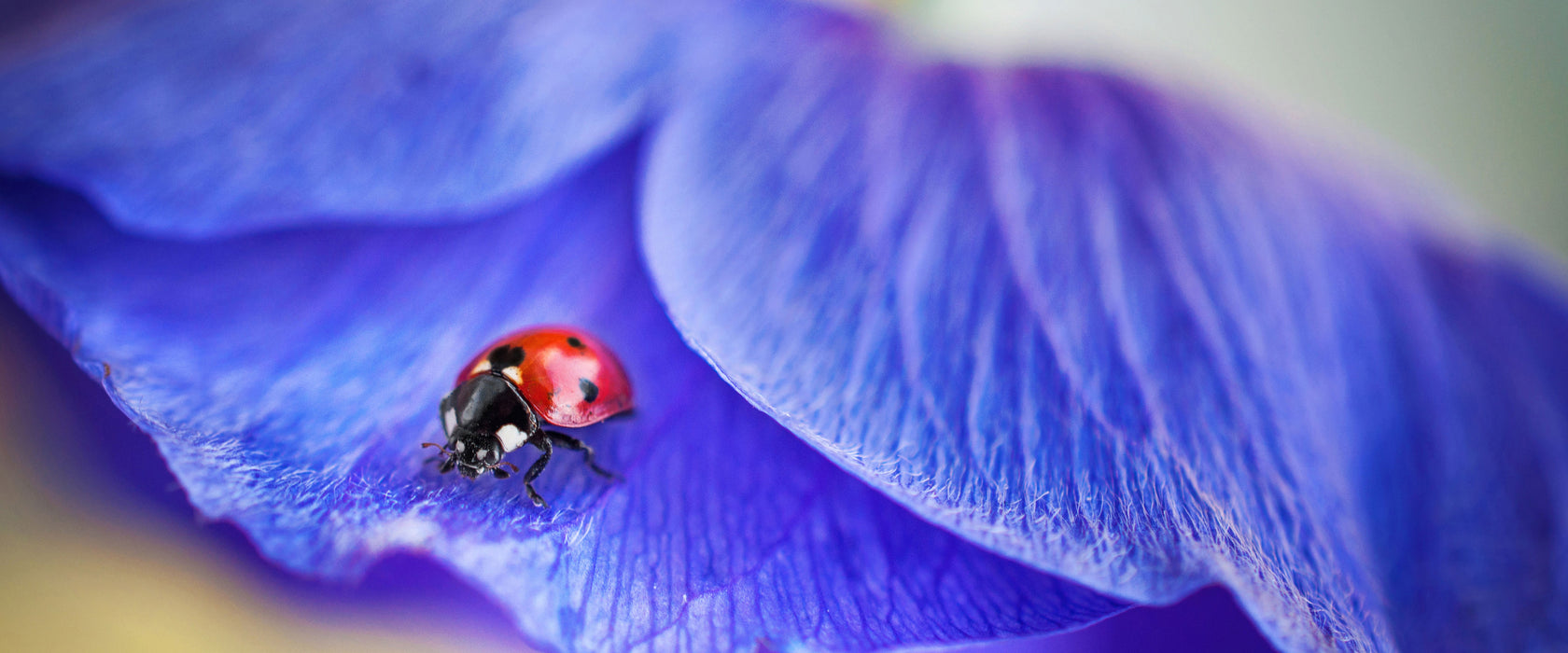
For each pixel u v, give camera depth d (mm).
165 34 111
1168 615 109
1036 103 112
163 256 106
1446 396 111
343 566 96
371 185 106
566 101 108
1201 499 98
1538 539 108
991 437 98
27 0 113
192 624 113
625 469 100
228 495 96
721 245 105
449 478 99
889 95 111
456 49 109
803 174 107
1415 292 113
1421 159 121
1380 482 108
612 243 108
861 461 95
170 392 100
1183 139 113
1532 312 116
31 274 104
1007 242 106
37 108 109
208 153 107
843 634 95
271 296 105
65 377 116
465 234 107
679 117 109
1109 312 104
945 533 98
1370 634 100
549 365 100
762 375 99
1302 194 114
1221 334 105
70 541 113
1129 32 118
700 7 112
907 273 104
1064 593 97
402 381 103
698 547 97
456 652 113
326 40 110
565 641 95
